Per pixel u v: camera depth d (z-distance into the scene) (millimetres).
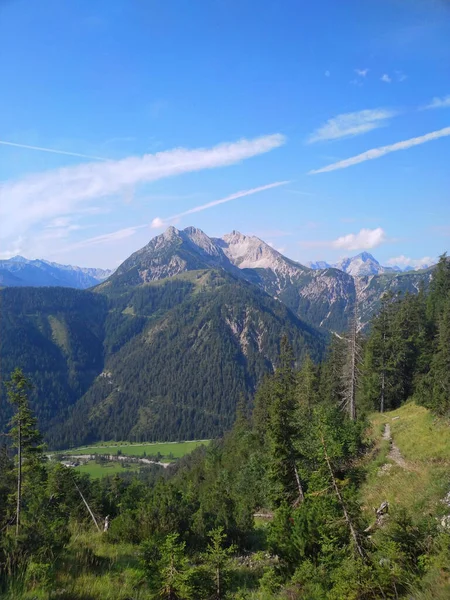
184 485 61156
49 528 11953
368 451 31672
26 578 8570
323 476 11672
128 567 11492
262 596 11422
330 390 63219
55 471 30953
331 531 11188
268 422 21812
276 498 20656
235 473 50250
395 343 54625
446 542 9883
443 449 24828
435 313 61438
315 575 10859
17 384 25672
